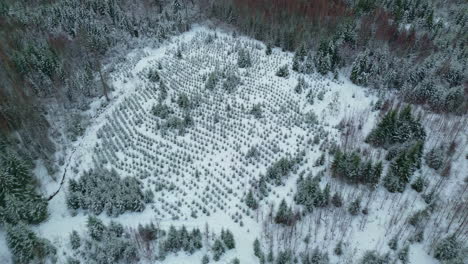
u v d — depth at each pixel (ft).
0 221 123.13
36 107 178.40
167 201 137.08
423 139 162.61
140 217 131.03
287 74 217.36
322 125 179.83
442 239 119.14
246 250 120.16
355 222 131.03
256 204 133.49
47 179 147.64
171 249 119.34
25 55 198.59
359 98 205.05
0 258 116.88
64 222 130.72
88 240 120.06
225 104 190.80
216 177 146.72
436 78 205.87
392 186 140.46
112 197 133.18
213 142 165.07
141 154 158.61
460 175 150.10
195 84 207.72
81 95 194.39
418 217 127.34
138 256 117.08
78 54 228.02
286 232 124.67
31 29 236.02
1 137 147.64
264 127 175.52
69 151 161.89
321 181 146.92
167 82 211.00
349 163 143.02
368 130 177.06
